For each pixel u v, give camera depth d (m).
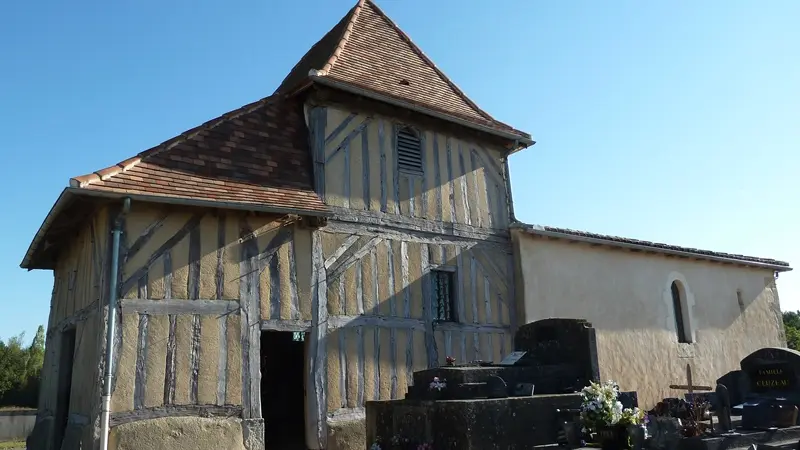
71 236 9.95
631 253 13.43
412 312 10.08
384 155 10.48
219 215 8.52
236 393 8.11
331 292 9.25
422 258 10.45
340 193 9.78
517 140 12.16
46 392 11.12
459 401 6.66
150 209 8.05
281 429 11.08
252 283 8.55
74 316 9.33
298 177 9.54
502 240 11.71
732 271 15.67
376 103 10.47
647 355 12.99
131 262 7.77
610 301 12.70
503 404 6.81
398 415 7.50
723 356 14.69
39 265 12.04
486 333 10.91
